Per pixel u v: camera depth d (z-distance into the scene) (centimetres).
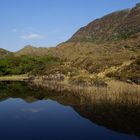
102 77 7375
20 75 12850
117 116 3659
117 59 9481
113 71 7875
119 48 15975
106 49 16788
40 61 14175
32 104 4966
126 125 3266
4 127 3338
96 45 19038
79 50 18338
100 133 3016
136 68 7219
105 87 5597
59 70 9969
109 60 9650
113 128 3175
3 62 13262
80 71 9481
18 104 4994
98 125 3328
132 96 4584
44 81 9019
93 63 9869
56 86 7381
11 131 3155
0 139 2864
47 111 4272
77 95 5525
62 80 8494
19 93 6481
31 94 6259
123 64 8419
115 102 4472
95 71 8919
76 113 4022
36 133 3066
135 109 3975
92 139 2814
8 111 4334
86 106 4419
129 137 2866
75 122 3519
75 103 4775
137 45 15450
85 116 3797
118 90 5059
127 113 3781
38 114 4066
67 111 4206
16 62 13838
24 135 2994
